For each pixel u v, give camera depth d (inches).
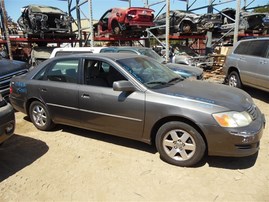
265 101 262.2
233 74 306.8
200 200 106.6
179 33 523.5
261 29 529.7
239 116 120.6
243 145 119.6
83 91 154.6
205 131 120.9
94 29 591.8
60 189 116.3
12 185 120.6
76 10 570.6
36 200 109.4
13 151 154.9
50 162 140.5
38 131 185.2
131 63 154.6
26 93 183.2
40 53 495.2
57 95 166.9
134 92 138.3
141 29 495.8
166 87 142.0
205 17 493.0
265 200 105.7
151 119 133.0
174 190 113.5
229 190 112.5
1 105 133.7
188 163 129.0
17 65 269.3
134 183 119.2
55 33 487.8
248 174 124.1
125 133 145.4
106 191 114.0
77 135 175.8
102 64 153.3
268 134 170.7
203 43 690.8
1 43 484.1
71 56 166.6
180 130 128.1
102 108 148.3
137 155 144.9
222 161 135.7
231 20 518.9
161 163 135.6
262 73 251.4
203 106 122.6
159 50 588.7
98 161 139.8
